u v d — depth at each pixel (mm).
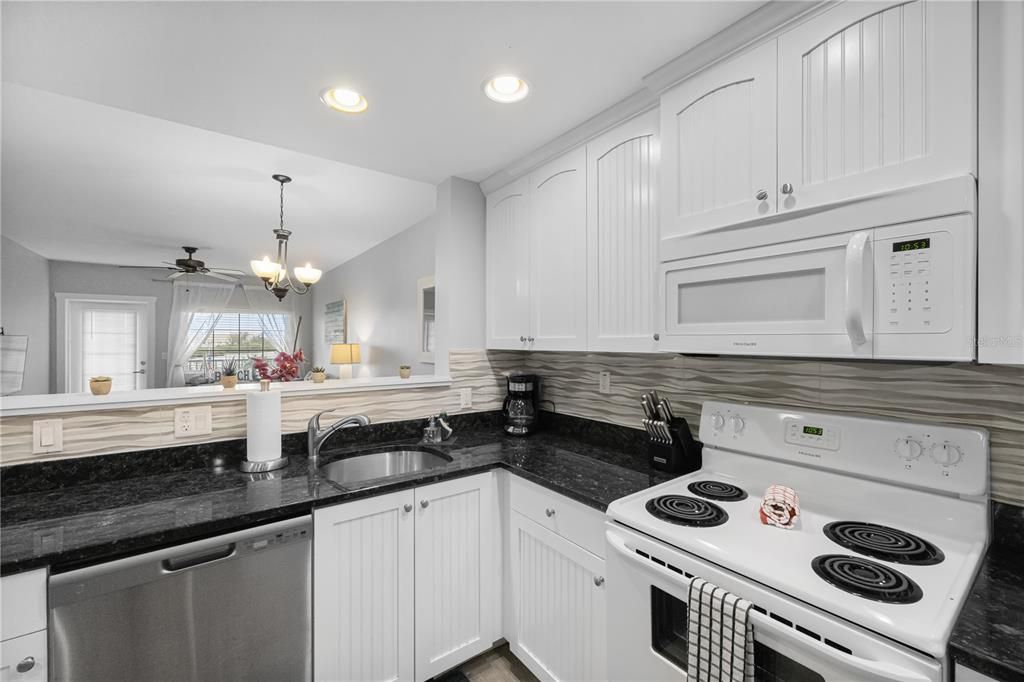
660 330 1425
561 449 2043
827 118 1069
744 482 1487
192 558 1235
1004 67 854
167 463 1664
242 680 1315
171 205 3510
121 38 1266
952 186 880
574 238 1871
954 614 801
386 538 1582
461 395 2377
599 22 1227
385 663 1582
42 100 1997
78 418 1518
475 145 1971
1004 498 1077
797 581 917
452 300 2332
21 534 1166
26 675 1047
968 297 864
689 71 1364
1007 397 1078
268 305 6852
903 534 1116
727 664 957
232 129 1813
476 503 1809
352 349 4359
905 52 956
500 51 1351
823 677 844
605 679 1395
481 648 1829
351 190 3182
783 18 1143
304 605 1413
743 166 1227
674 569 1122
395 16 1197
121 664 1148
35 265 5133
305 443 1955
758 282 1188
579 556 1473
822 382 1408
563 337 1927
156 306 6164
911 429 1160
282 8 1161
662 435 1688
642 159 1595
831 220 1048
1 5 1121
